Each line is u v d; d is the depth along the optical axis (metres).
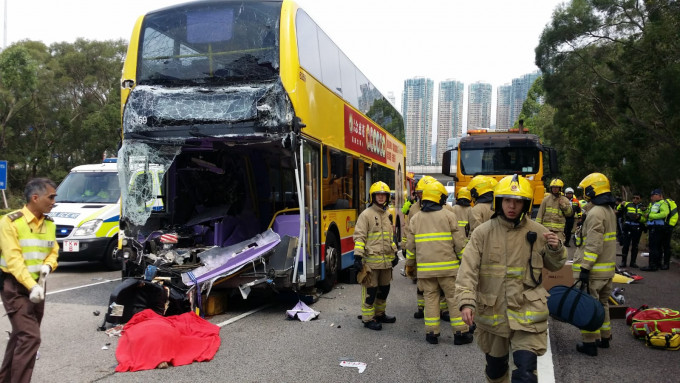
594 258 5.87
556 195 10.12
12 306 4.38
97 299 8.84
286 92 7.48
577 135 22.67
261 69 7.68
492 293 3.77
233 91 7.53
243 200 9.31
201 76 7.86
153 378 5.08
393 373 5.35
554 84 22.44
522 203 3.74
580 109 22.36
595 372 5.39
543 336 3.68
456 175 15.25
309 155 8.12
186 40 7.96
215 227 8.44
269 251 7.68
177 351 5.65
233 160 9.27
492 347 3.87
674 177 13.84
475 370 5.46
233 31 7.84
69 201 12.59
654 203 13.00
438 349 6.23
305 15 8.33
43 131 46.53
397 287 10.69
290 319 7.66
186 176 9.17
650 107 16.06
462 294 3.71
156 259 7.72
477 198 8.03
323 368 5.48
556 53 21.95
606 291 6.19
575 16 20.69
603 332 6.23
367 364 5.63
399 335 6.85
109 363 5.52
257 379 5.11
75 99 50.53
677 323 6.29
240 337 6.64
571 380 5.14
